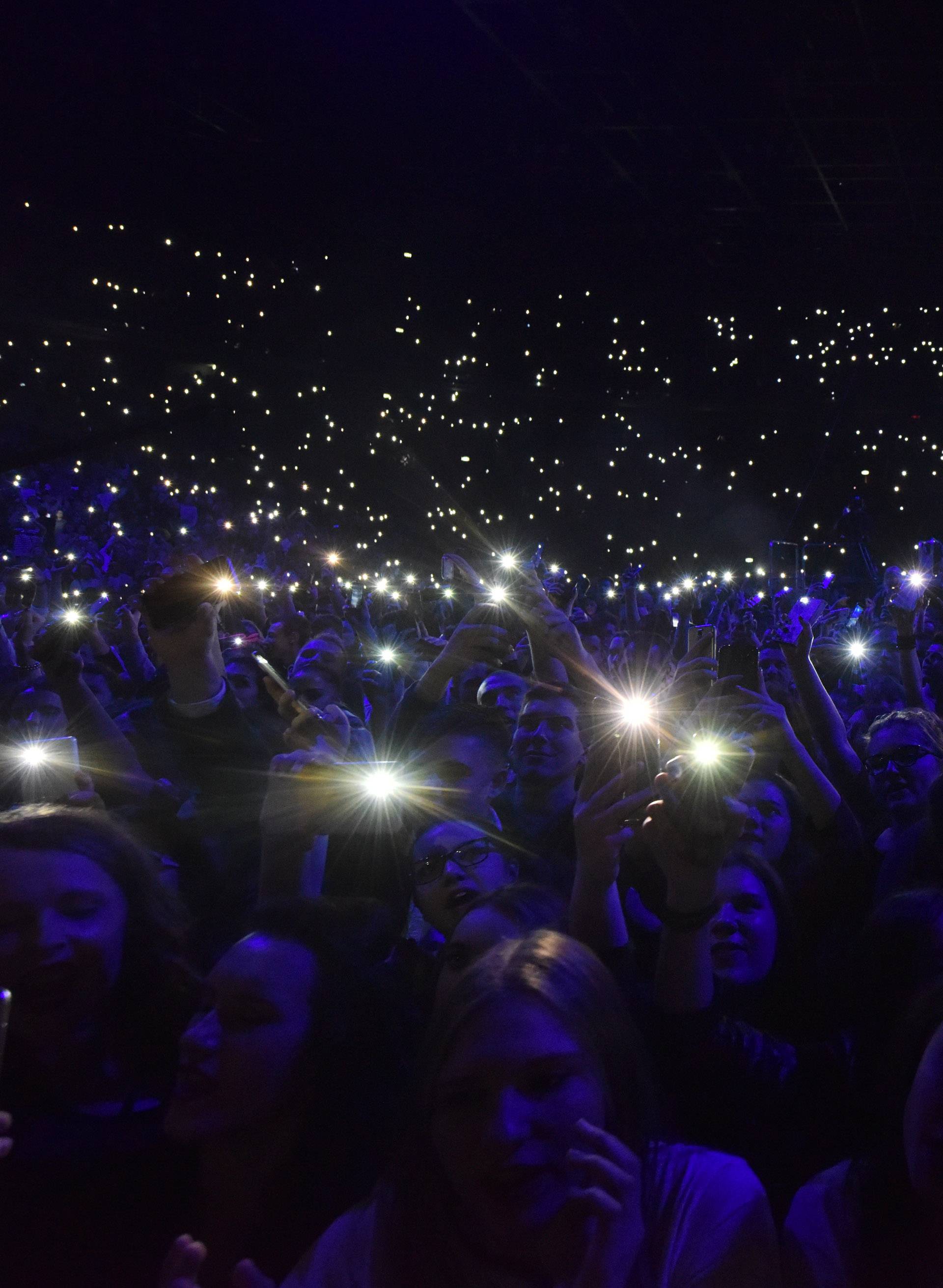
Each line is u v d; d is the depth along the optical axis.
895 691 5.53
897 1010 2.29
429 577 21.12
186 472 18.34
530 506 22.97
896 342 22.81
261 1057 1.95
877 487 22.77
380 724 6.32
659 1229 1.68
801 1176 2.22
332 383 20.72
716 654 3.74
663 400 23.25
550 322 23.05
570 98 17.70
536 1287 1.62
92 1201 1.96
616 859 2.25
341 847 3.16
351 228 20.77
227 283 19.11
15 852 2.09
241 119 17.95
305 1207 1.94
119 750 3.58
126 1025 2.13
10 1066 2.06
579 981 1.72
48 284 17.05
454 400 22.33
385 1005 2.04
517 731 3.85
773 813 3.38
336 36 16.05
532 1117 1.63
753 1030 2.37
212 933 2.43
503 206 21.62
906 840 3.45
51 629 3.61
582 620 8.48
